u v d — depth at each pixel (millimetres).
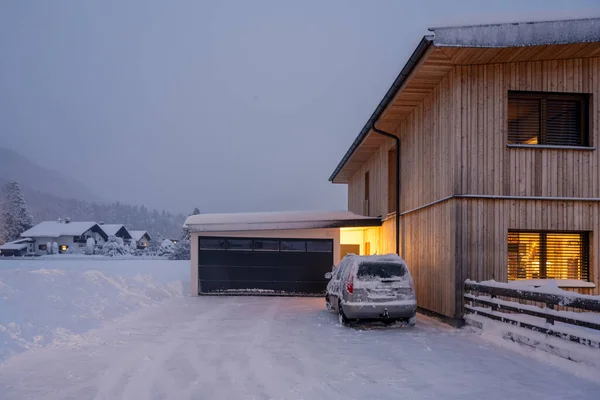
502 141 11609
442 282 12148
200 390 6281
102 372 7172
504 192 11531
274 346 9148
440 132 12477
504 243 11469
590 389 6324
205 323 12008
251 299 18219
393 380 6781
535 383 6613
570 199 11633
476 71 11664
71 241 79812
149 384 6559
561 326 8141
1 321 9312
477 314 10859
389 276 11328
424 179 13742
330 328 11258
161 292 18375
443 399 5945
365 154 21016
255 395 6062
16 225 89250
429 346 9125
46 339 9273
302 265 19609
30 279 12484
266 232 19641
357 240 24047
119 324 11758
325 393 6168
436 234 12633
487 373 7148
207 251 19438
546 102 12016
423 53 11336
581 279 11766
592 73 11914
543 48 10977
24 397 5992
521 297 9102
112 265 41938
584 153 11805
